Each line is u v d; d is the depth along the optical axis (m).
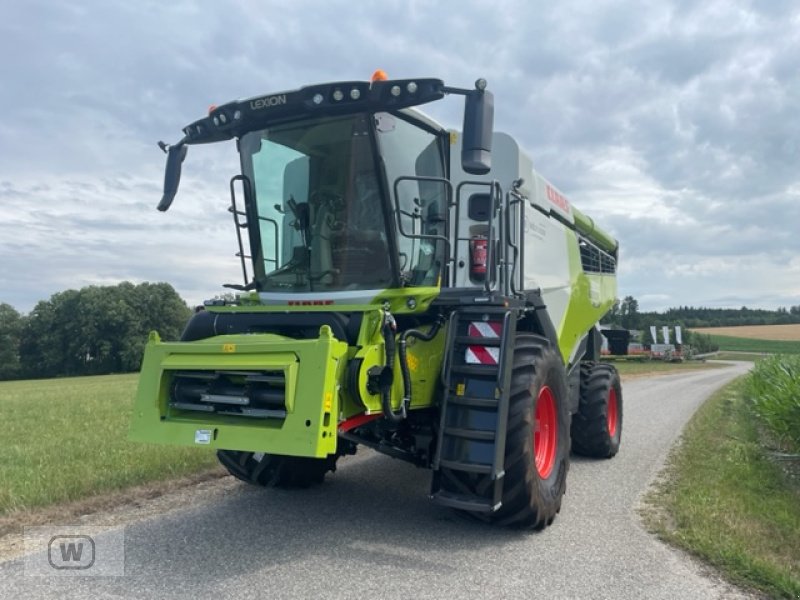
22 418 12.17
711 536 4.70
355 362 4.43
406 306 5.05
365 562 4.37
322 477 6.48
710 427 10.41
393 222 5.14
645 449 8.78
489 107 4.42
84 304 74.75
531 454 4.85
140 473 6.44
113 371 76.00
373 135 5.07
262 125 5.45
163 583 3.98
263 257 5.67
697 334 69.38
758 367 13.72
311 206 5.39
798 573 4.05
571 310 7.97
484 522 5.07
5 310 76.19
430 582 4.03
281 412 4.29
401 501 5.94
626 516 5.50
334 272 5.32
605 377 8.22
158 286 80.19
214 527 5.11
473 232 6.20
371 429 5.28
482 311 5.02
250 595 3.80
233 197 5.75
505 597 3.80
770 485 6.37
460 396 4.87
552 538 4.91
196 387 4.67
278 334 5.23
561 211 7.92
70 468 6.66
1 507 5.37
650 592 3.86
